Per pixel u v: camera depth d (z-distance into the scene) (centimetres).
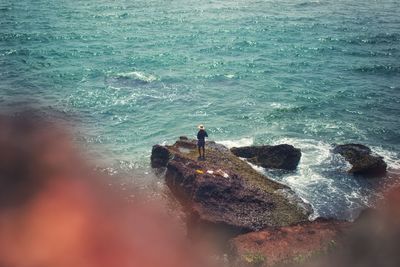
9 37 4778
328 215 1850
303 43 4844
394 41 4994
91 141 2445
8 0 7250
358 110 3042
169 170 2038
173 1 7400
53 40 4738
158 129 2672
